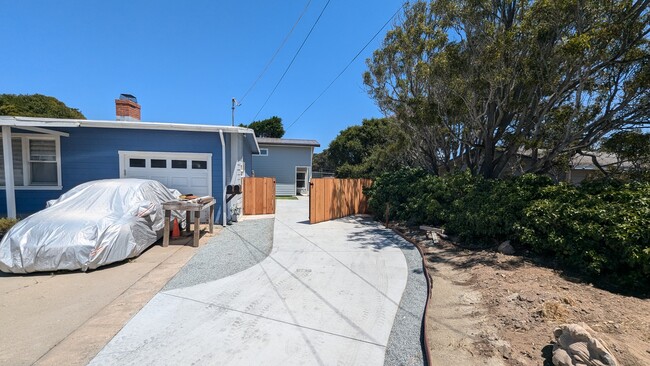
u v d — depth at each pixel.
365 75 11.55
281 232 8.45
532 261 5.57
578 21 6.44
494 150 9.41
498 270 5.18
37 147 8.64
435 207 8.14
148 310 3.70
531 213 5.73
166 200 7.29
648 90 6.79
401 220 9.83
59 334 3.13
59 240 4.86
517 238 6.15
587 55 6.46
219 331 3.27
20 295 4.06
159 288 4.38
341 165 29.09
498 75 7.33
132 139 8.88
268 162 24.16
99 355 2.80
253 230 8.67
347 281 4.86
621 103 7.17
